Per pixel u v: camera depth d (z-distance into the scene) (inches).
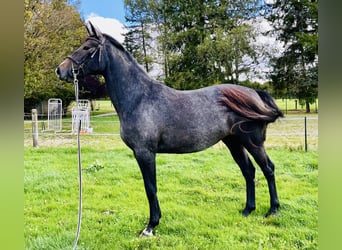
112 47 105.3
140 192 150.6
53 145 257.1
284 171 170.7
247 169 118.8
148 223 110.9
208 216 118.0
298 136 255.9
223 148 231.9
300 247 97.9
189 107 105.5
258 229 107.3
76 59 103.3
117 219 119.7
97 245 100.9
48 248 100.6
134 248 98.5
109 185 161.0
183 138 105.0
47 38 406.3
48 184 162.1
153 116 102.5
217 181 161.3
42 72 403.5
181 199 136.9
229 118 108.1
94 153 228.1
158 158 206.5
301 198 132.3
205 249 97.1
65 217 123.4
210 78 387.2
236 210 123.0
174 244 100.3
